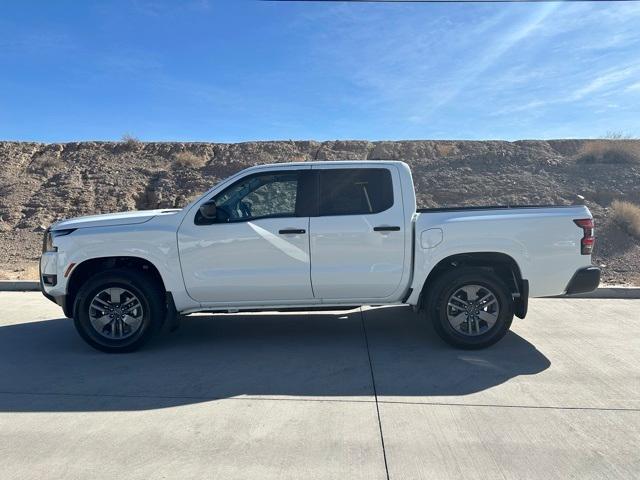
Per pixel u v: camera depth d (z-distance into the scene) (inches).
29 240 570.3
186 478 136.6
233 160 780.6
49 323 301.9
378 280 239.8
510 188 635.5
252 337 269.1
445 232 236.8
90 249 237.6
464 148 796.0
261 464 143.1
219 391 196.1
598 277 242.1
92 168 764.6
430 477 136.1
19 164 776.9
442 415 173.2
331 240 237.9
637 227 491.8
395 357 233.9
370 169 245.3
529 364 222.8
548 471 138.6
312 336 269.7
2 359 235.3
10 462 144.9
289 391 195.6
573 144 776.9
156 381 206.7
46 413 177.2
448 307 239.1
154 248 237.6
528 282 238.4
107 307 241.6
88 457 147.5
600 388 195.6
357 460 144.7
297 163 248.2
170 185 714.8
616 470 138.9
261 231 237.9
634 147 712.4
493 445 152.6
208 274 238.8
